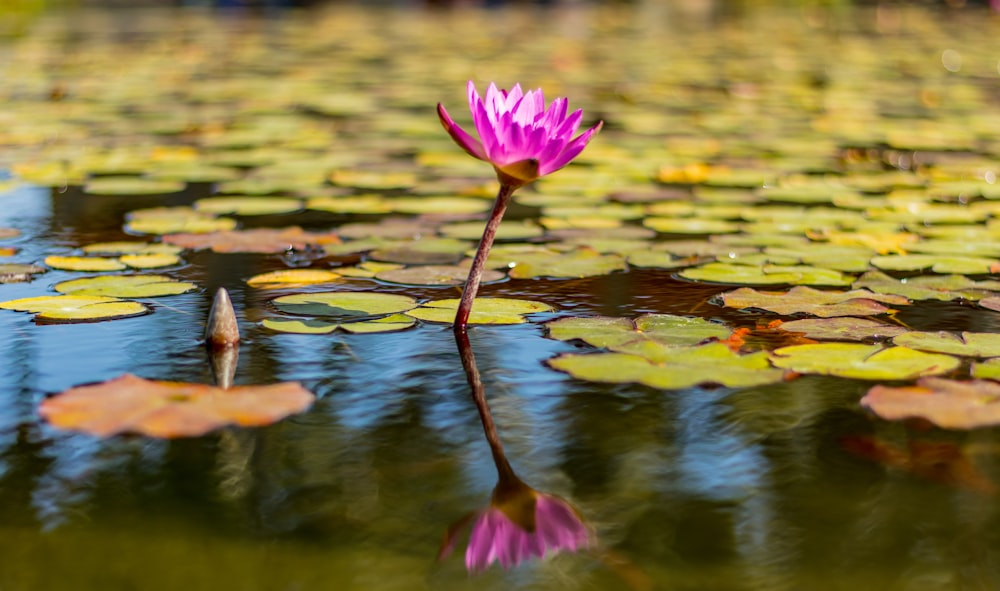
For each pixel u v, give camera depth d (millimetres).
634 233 3498
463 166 4273
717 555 2748
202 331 3086
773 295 3193
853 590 2715
